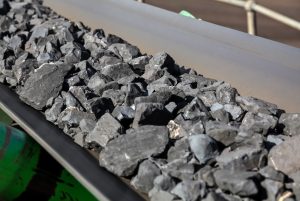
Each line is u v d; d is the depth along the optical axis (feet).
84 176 5.51
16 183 6.30
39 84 7.46
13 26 10.65
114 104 7.09
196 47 8.70
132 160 5.70
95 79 7.61
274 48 7.84
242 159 5.52
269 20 14.79
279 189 5.15
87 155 6.06
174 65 8.10
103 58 8.41
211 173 5.32
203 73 8.34
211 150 5.66
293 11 15.99
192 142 5.71
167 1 17.57
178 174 5.49
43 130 6.59
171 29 9.39
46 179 6.37
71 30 9.96
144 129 5.99
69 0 12.38
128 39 9.95
